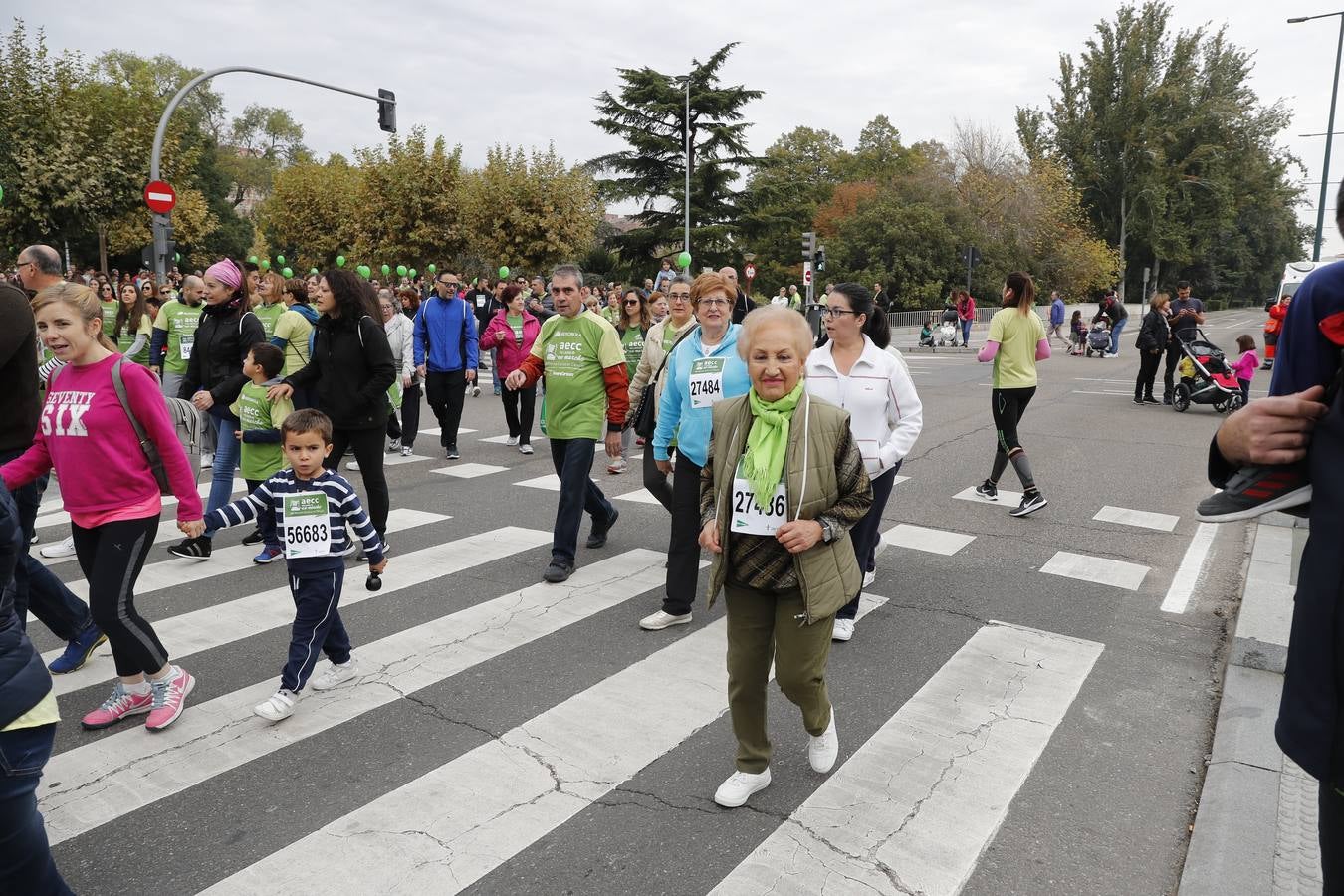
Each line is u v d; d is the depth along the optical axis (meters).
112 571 3.67
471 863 2.92
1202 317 14.27
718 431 3.12
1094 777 3.47
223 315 6.57
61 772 3.48
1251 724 3.72
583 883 2.82
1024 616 5.13
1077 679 4.31
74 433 3.60
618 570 5.96
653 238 46.88
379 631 4.89
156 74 65.06
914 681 4.28
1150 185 55.53
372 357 5.81
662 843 3.02
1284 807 3.13
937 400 15.12
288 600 5.36
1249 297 90.19
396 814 3.19
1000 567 6.02
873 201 46.03
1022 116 58.75
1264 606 4.99
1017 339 7.08
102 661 4.53
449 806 3.24
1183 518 7.33
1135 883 2.86
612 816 3.18
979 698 4.11
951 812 3.21
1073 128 57.47
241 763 3.55
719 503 3.05
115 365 3.63
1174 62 56.91
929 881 2.83
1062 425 12.35
